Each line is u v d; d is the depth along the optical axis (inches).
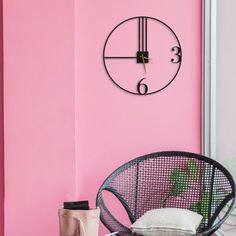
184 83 101.1
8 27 90.7
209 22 98.5
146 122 100.2
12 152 92.3
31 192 93.0
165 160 95.8
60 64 92.6
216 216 83.0
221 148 95.7
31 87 92.0
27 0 90.9
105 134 98.9
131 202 93.3
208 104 99.7
